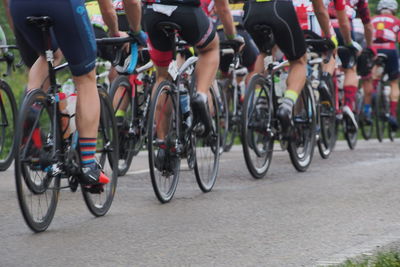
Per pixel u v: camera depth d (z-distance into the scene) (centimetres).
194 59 1552
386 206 1419
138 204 1462
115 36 1459
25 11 1181
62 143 1226
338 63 2253
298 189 1627
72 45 1196
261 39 1764
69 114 1235
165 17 1462
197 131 1534
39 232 1212
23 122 1149
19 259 1052
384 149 2564
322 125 2195
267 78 1783
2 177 1795
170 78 1512
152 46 1499
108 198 1370
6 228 1242
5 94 1880
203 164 1592
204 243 1140
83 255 1073
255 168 1773
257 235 1190
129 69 1408
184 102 1503
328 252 1080
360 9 2567
